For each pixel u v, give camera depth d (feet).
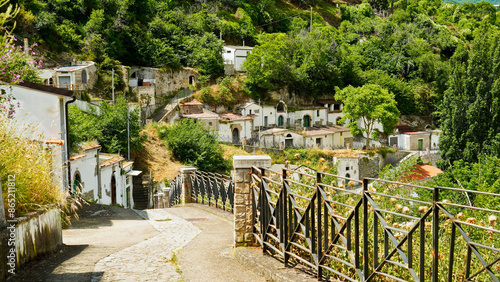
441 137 103.91
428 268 16.83
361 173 180.86
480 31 107.04
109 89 172.35
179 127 142.31
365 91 193.88
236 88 207.00
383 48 282.36
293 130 198.29
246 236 24.91
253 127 195.62
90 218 50.42
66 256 24.40
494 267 15.67
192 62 213.66
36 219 22.50
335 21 341.62
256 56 211.41
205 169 133.90
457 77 104.37
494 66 99.96
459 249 17.15
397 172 39.47
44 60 164.96
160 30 215.92
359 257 17.57
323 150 182.39
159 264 22.53
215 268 22.09
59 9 188.55
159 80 195.52
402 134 220.02
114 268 21.39
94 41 183.83
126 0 213.25
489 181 60.54
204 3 276.41
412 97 249.14
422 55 271.90
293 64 237.45
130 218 50.08
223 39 255.09
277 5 328.08
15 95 52.11
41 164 26.08
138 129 128.26
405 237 13.71
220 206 50.19
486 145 96.48
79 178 65.46
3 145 23.75
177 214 49.93
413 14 352.08
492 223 13.15
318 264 17.74
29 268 20.84
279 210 20.98
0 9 156.66
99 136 115.14
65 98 55.31
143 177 117.50
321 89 237.66
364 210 15.52
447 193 44.01
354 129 198.49
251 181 24.90
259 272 20.74
